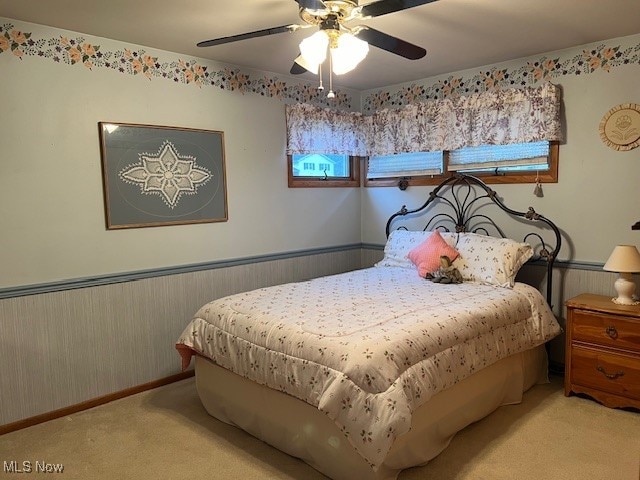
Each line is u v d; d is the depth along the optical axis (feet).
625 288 10.18
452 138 13.43
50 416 9.96
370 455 6.72
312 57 7.28
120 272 10.92
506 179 12.75
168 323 11.78
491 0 8.41
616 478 7.59
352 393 6.98
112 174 10.62
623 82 10.71
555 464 8.00
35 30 9.44
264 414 8.61
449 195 14.05
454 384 8.25
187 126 11.81
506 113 12.31
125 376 11.12
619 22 9.64
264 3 8.42
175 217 11.71
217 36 10.24
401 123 14.61
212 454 8.56
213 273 12.56
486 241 12.08
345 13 6.79
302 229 14.70
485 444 8.66
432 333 8.14
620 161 10.91
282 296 10.27
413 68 13.09
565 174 11.75
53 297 9.95
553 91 11.43
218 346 9.22
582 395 10.68
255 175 13.33
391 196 15.60
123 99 10.72
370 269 13.51
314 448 7.77
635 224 10.32
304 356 7.68
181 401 10.82
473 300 9.93
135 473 8.02
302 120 14.15
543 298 11.19
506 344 9.65
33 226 9.64
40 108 9.60
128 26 9.61
